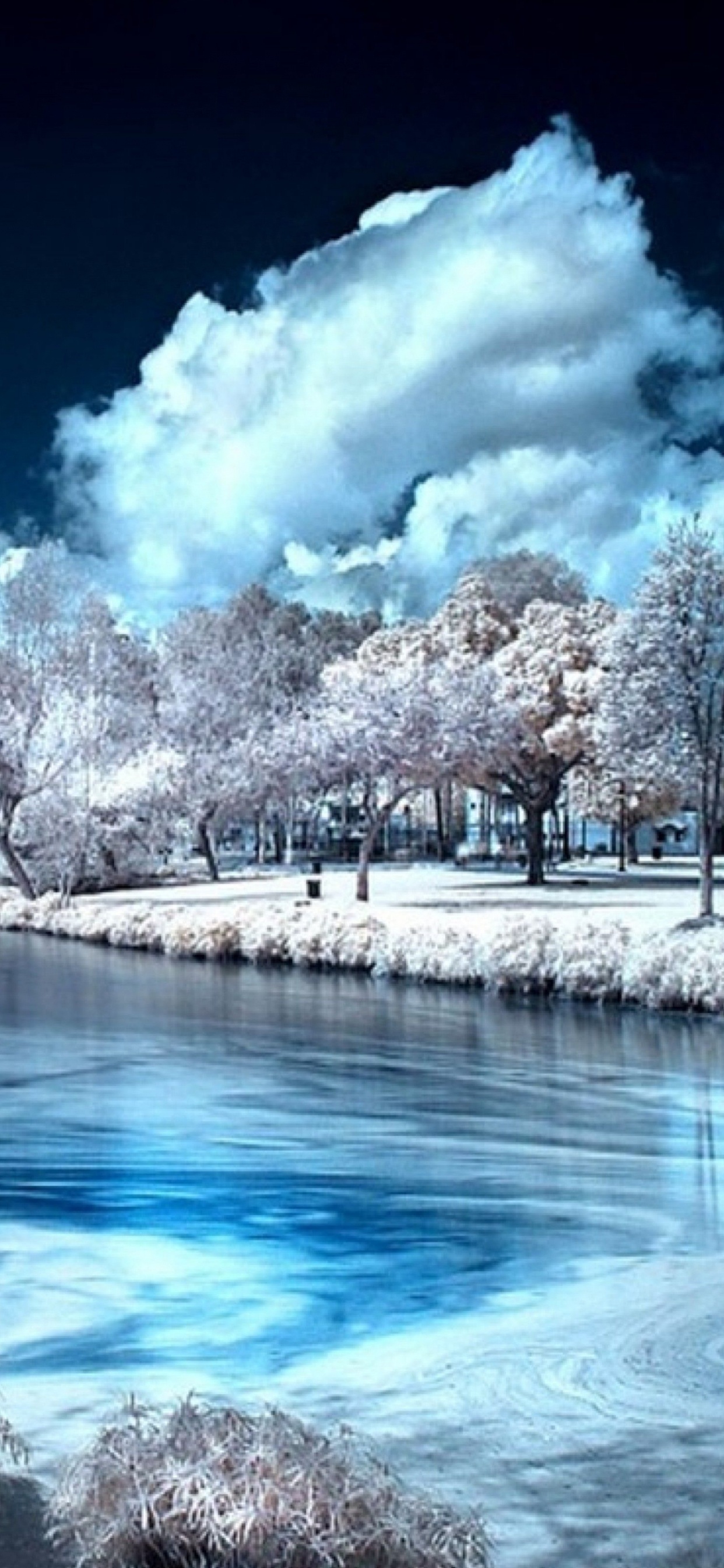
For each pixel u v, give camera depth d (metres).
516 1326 7.17
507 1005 24.69
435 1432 5.46
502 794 75.06
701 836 34.56
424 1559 3.72
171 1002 25.86
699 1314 7.29
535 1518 4.57
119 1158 12.33
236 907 38.19
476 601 56.88
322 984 28.89
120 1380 6.33
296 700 65.50
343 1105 15.04
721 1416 5.63
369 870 60.16
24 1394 6.09
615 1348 6.68
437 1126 13.75
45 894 48.38
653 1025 21.78
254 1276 8.37
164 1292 8.00
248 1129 13.73
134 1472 3.88
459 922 33.22
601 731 40.25
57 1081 17.03
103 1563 3.75
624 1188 10.91
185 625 72.00
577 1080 16.64
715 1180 11.20
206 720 60.78
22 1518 4.26
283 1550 3.67
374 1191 10.87
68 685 53.66
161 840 58.53
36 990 28.20
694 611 33.16
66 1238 9.41
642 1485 4.86
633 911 36.09
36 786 51.31
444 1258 8.74
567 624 49.75
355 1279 8.30
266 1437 3.95
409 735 42.38
